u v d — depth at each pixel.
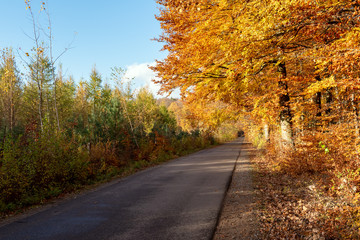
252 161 15.04
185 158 19.56
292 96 10.49
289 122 10.21
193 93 10.94
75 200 7.25
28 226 5.02
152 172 12.45
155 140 21.39
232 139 69.38
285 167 9.43
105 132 15.89
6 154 7.56
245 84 9.13
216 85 9.26
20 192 7.34
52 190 8.23
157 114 34.31
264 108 9.48
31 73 12.68
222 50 7.49
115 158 13.85
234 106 15.00
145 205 6.25
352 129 7.92
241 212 5.40
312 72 10.16
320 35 6.02
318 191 6.21
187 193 7.41
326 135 8.47
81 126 17.27
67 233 4.51
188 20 7.89
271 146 14.20
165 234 4.32
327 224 4.26
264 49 6.85
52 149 9.12
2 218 5.86
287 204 5.77
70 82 31.97
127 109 21.08
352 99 8.46
